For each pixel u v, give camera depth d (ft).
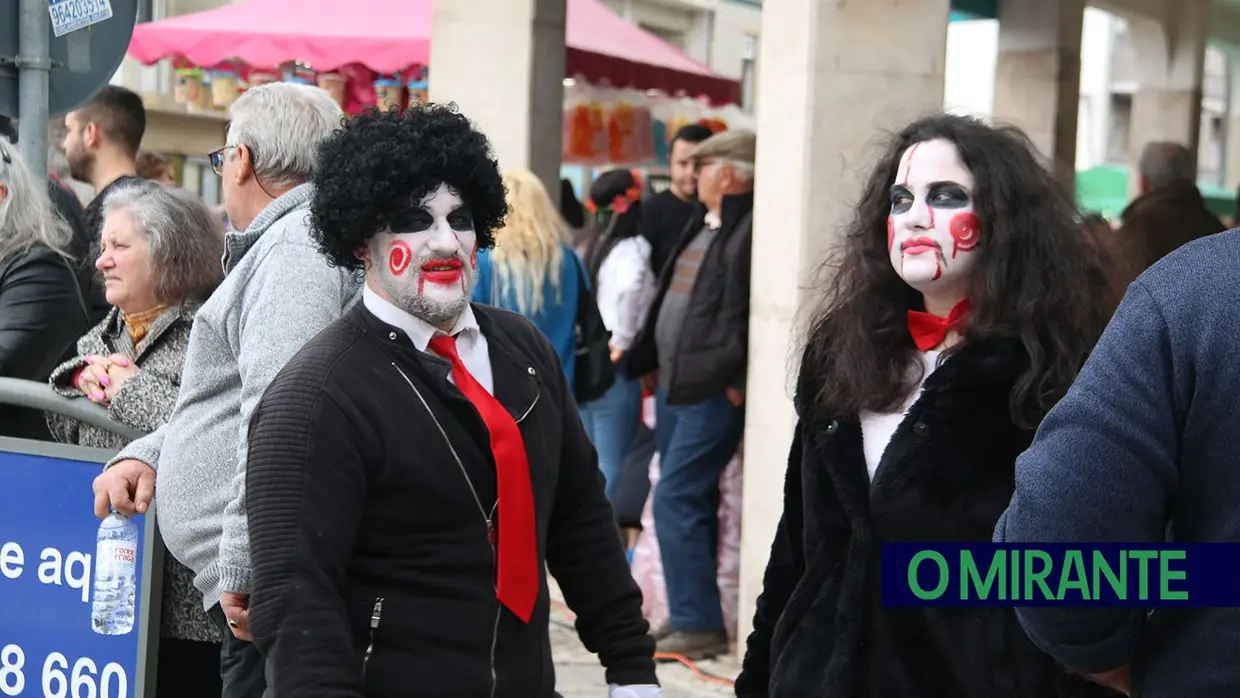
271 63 26.27
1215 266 6.47
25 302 13.25
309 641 7.82
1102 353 6.65
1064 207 9.30
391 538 8.23
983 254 9.16
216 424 10.24
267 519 8.02
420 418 8.28
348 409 8.14
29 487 12.02
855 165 17.47
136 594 11.55
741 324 18.93
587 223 29.22
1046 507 6.55
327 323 9.56
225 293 10.10
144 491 11.15
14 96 15.12
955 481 8.75
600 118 34.37
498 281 19.12
